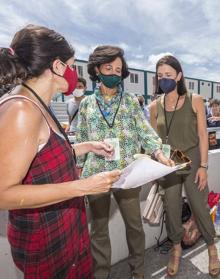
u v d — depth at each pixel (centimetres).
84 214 122
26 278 104
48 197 88
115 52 168
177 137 208
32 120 86
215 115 638
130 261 206
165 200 218
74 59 106
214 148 363
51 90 102
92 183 95
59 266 107
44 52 93
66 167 103
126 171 112
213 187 323
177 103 206
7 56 91
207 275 216
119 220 231
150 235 255
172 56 199
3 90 96
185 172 207
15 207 86
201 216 215
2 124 83
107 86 176
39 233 99
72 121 315
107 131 178
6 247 174
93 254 195
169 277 216
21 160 83
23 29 96
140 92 1762
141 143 191
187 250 252
